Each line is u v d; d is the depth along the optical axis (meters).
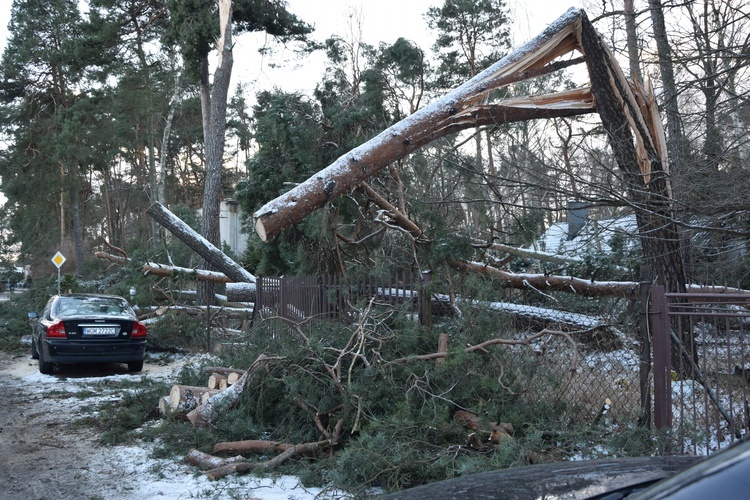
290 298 9.87
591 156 6.43
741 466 1.36
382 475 4.89
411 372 5.82
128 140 38.88
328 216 8.84
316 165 10.68
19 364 13.97
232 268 15.21
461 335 6.26
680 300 5.53
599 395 5.87
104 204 58.53
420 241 8.96
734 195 6.66
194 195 52.94
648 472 2.38
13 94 39.91
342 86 14.18
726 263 8.82
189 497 5.12
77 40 25.44
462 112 7.39
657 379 4.91
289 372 6.46
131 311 12.91
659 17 8.67
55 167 40.25
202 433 6.34
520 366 5.88
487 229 9.28
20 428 7.76
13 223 49.69
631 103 7.04
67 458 6.41
